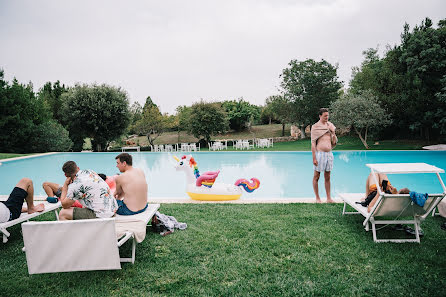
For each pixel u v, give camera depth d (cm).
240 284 285
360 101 1881
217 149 2273
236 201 608
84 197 356
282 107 2964
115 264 291
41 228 282
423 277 294
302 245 374
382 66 2586
